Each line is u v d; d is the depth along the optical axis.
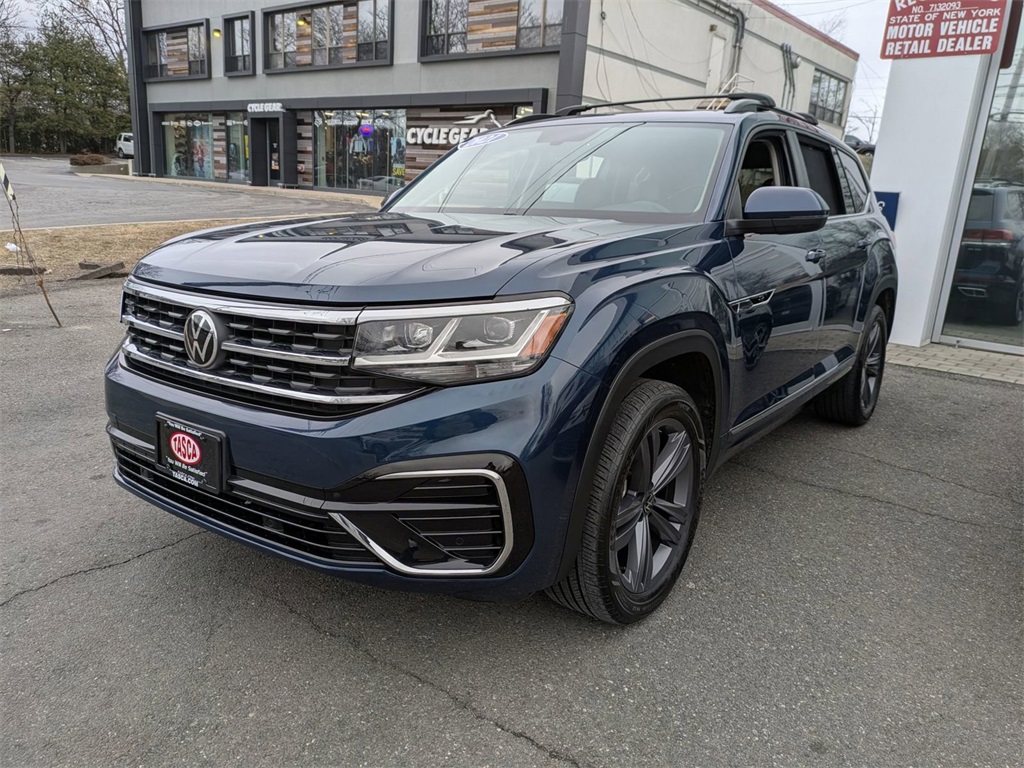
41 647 2.29
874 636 2.49
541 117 3.91
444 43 21.88
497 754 1.92
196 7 28.88
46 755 1.88
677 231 2.60
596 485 2.12
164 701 2.08
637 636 2.43
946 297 7.39
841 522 3.37
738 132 3.11
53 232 11.67
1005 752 1.99
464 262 2.02
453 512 1.90
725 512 3.43
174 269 2.29
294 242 2.34
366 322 1.88
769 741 1.99
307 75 25.77
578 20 18.28
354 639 2.37
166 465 2.23
